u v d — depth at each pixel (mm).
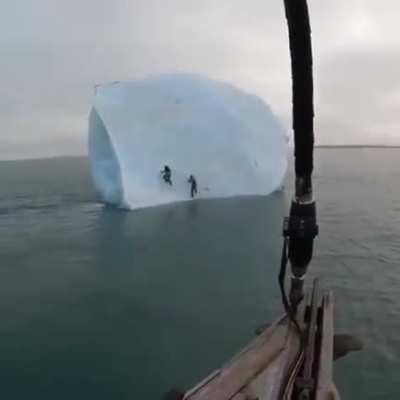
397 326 11188
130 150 28484
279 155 33188
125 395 8508
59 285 14375
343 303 12633
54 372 9320
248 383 2307
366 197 31016
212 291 13680
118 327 11359
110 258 17109
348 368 9242
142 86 30969
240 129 31391
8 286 14281
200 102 31344
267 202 28750
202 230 21312
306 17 2092
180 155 30016
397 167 59500
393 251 17516
